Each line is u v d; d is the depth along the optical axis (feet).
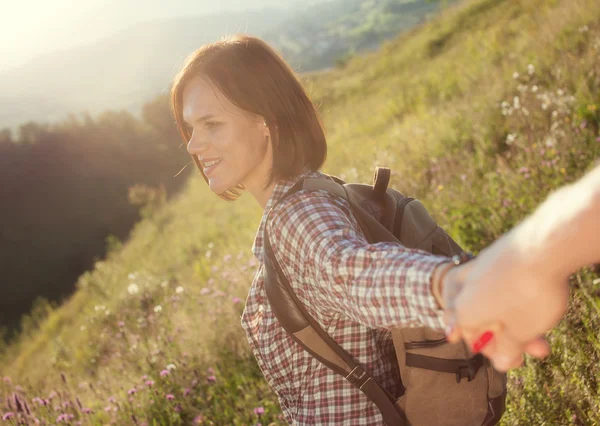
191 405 11.72
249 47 4.42
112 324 22.74
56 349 26.04
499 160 16.34
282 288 3.95
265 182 4.70
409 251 2.88
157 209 78.28
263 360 4.72
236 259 21.47
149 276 32.60
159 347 15.90
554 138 15.43
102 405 13.82
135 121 127.44
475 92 27.53
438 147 22.26
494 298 1.68
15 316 88.94
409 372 4.03
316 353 4.10
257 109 4.33
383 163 23.72
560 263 1.52
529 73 22.25
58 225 111.04
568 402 6.81
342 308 3.14
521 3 43.09
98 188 118.21
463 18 58.03
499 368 1.84
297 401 4.53
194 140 4.59
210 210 48.60
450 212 15.79
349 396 4.25
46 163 121.60
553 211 1.53
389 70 62.44
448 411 4.01
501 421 7.13
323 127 4.58
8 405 12.78
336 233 3.42
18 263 101.55
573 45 23.70
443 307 2.38
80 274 94.38
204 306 17.69
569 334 7.63
